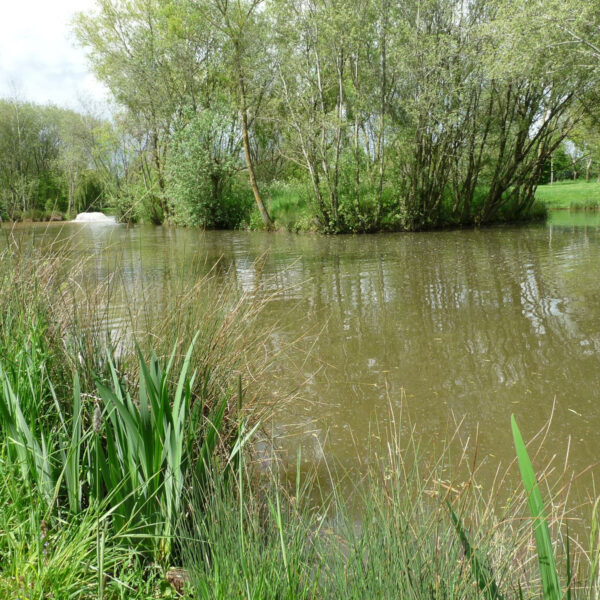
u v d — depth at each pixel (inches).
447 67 632.4
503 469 116.0
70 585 67.2
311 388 167.9
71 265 143.9
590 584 53.2
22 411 86.9
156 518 79.4
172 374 103.0
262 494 101.0
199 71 997.2
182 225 994.7
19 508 76.9
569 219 813.9
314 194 762.8
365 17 637.3
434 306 274.8
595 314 243.6
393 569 58.8
